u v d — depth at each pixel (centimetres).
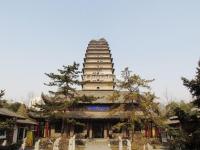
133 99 3850
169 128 3422
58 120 5000
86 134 5344
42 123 5356
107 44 8012
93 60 7688
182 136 1947
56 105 4334
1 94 2491
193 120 1955
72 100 4388
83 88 7244
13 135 3566
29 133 4212
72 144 3281
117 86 3909
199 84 1931
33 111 5041
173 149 2845
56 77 4241
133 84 3866
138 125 4369
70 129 5331
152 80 3881
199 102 1994
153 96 3859
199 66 1989
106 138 5269
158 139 4612
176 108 2070
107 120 5453
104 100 5641
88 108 5634
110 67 7512
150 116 3812
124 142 4147
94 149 3931
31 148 3675
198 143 1872
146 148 3578
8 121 2539
